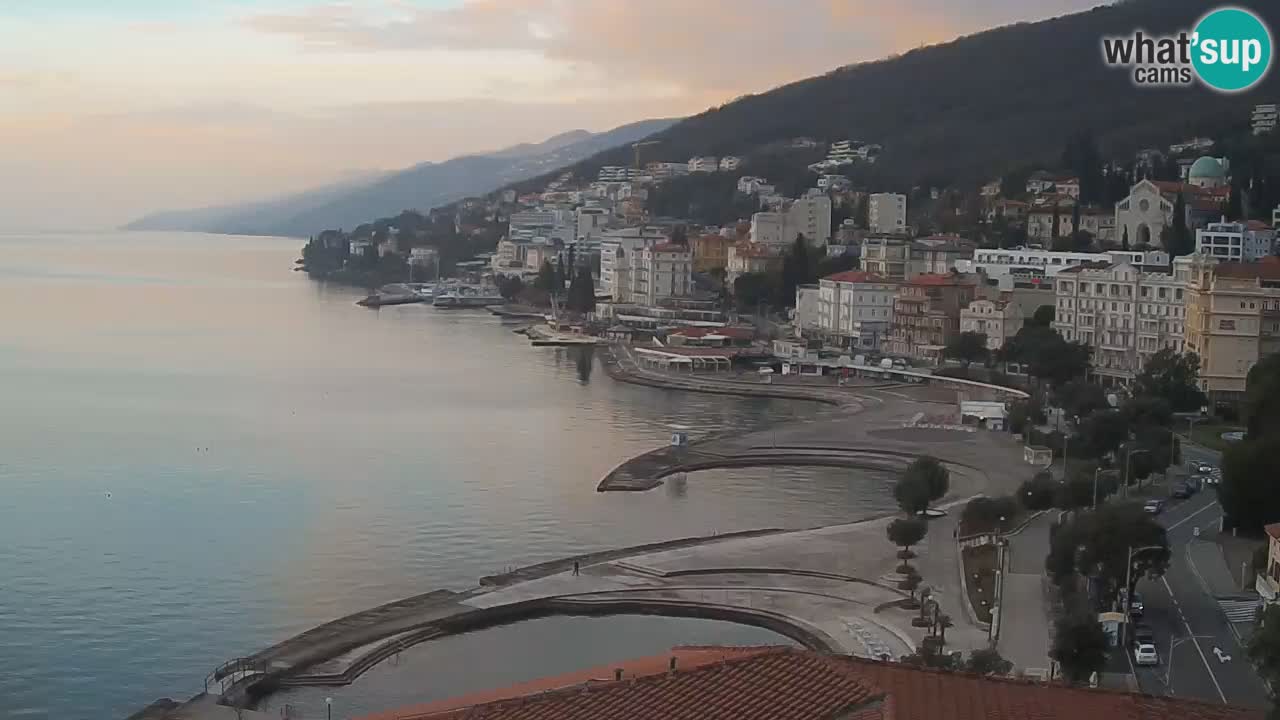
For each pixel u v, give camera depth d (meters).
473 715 81.88
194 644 189.75
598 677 103.50
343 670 175.00
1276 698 121.56
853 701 76.75
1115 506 190.62
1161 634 173.88
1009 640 174.50
